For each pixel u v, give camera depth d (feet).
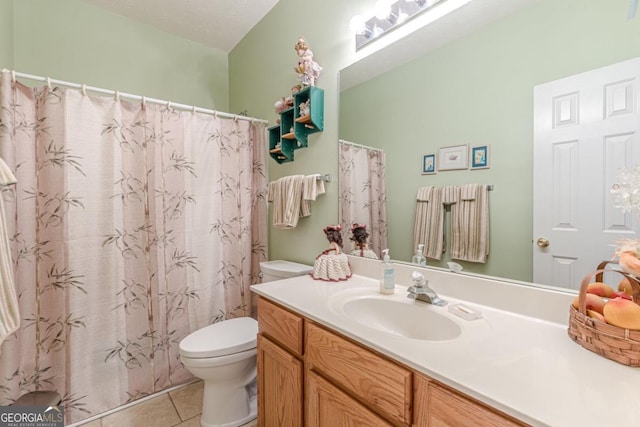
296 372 3.58
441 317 3.27
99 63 7.36
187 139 6.23
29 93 4.89
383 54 4.60
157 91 8.20
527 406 1.77
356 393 2.85
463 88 3.66
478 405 1.96
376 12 4.46
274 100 7.22
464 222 3.69
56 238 4.99
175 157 6.07
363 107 4.95
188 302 6.26
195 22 7.91
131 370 5.65
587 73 2.74
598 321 2.35
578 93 2.79
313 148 6.02
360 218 5.06
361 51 4.96
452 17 3.76
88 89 5.21
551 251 3.01
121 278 5.53
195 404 5.65
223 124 6.70
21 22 6.43
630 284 2.37
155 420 5.21
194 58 8.80
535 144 3.08
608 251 2.67
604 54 2.64
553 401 1.82
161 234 5.94
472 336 2.73
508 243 3.32
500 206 3.37
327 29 5.63
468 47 3.61
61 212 4.98
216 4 7.20
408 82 4.27
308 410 3.44
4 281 3.62
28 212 4.83
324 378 3.23
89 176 5.20
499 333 2.80
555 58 2.93
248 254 7.02
